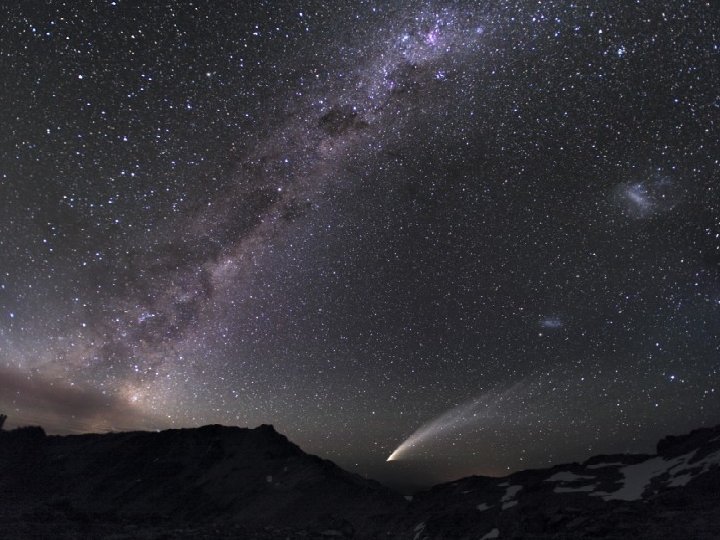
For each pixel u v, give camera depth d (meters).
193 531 34.88
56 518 36.50
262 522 42.56
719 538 19.59
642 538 21.39
